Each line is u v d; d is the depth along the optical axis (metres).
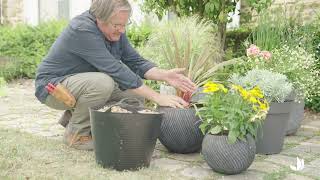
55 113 4.98
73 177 2.75
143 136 2.85
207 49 3.80
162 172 2.90
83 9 8.91
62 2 9.16
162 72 3.39
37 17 9.32
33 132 4.00
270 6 5.59
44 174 2.80
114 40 3.21
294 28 4.91
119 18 3.03
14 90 6.80
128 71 3.12
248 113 2.87
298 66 4.05
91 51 3.11
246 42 4.86
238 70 4.13
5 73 7.61
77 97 3.27
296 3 5.83
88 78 3.22
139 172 2.88
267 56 4.02
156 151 3.44
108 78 3.24
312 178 2.87
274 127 3.38
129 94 3.50
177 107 3.27
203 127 2.98
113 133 2.83
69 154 3.25
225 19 5.05
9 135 3.76
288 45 4.62
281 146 3.49
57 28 7.55
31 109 5.22
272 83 3.36
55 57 3.32
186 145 3.28
